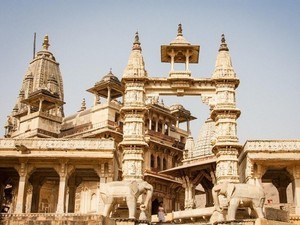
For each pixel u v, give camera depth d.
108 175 39.84
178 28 39.84
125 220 27.95
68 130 68.75
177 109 72.25
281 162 38.25
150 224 29.19
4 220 25.53
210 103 38.03
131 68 38.38
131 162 36.47
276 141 38.34
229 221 27.11
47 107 74.44
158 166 63.72
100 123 63.47
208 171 47.72
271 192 63.66
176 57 39.75
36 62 92.12
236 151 37.00
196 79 38.22
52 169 42.34
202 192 63.28
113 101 70.44
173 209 62.97
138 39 39.94
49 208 56.62
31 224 25.02
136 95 37.81
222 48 39.41
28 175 40.28
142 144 36.66
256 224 26.20
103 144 40.00
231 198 27.77
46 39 95.12
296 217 33.16
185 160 53.56
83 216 24.84
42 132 66.94
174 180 63.06
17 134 70.44
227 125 37.44
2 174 44.34
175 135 71.31
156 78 38.19
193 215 36.62
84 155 39.44
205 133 54.50
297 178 37.84
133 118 37.56
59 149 39.69
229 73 38.25
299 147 37.97
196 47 38.69
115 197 28.98
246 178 38.84
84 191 56.62
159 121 68.44
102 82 65.50
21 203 38.88
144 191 30.33
